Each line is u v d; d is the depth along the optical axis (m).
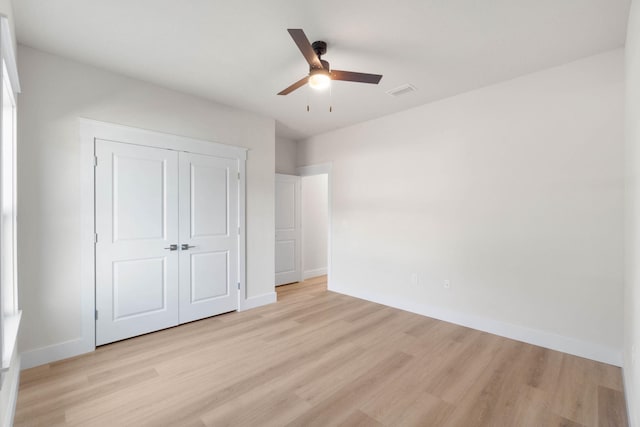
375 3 1.96
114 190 2.89
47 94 2.53
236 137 3.83
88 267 2.72
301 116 4.13
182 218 3.36
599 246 2.53
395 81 3.06
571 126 2.66
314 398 2.04
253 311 3.84
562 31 2.24
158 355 2.64
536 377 2.29
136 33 2.29
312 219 5.96
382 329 3.22
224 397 2.04
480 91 3.21
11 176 2.12
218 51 2.54
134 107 3.01
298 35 1.90
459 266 3.37
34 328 2.46
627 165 2.18
